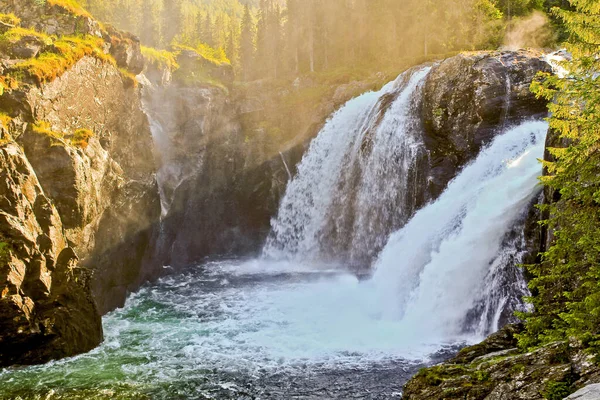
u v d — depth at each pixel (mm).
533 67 26234
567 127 11781
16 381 16172
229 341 19969
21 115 20484
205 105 39125
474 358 13312
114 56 28438
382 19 62562
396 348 18844
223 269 35594
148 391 15617
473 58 27797
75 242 21328
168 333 21109
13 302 16547
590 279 11117
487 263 20828
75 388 15742
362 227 34438
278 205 41781
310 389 15672
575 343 9562
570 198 12211
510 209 20953
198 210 39312
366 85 44031
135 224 28125
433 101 29234
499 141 25547
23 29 24031
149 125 32906
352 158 36750
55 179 20484
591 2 11359
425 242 24984
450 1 54719
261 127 43375
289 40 67812
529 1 52562
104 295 24406
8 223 17094
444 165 27953
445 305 21312
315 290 28031
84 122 24375
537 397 8922
